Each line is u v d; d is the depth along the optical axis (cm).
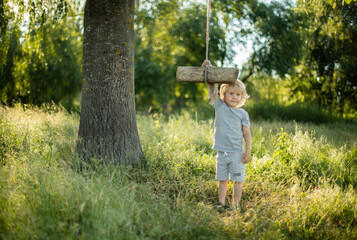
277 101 1411
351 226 306
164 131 698
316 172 415
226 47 1396
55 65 1300
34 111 702
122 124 424
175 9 1198
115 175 368
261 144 582
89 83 422
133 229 255
